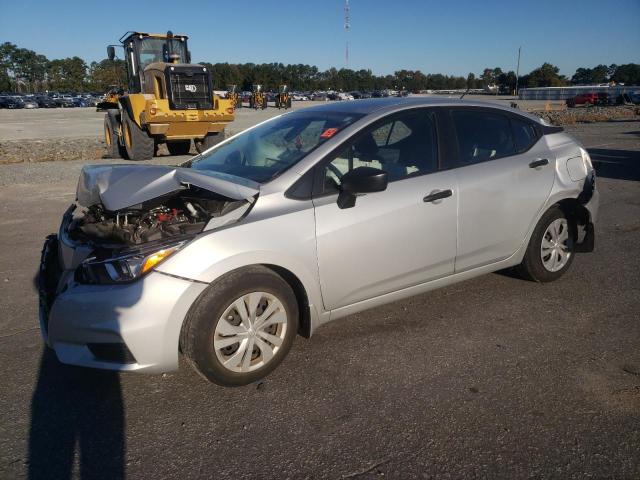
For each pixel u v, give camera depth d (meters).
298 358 3.41
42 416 2.85
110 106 16.92
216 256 2.85
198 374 3.23
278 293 3.09
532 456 2.48
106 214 3.48
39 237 6.30
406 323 3.90
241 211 3.03
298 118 4.04
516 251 4.21
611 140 17.14
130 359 2.80
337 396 2.99
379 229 3.38
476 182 3.82
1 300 4.42
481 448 2.54
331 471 2.41
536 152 4.27
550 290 4.48
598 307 4.14
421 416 2.80
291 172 3.26
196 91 13.25
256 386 3.10
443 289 4.53
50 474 2.42
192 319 2.85
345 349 3.52
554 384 3.08
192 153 15.87
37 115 40.53
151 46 14.44
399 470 2.41
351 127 3.49
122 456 2.54
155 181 3.12
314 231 3.16
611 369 3.23
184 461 2.50
